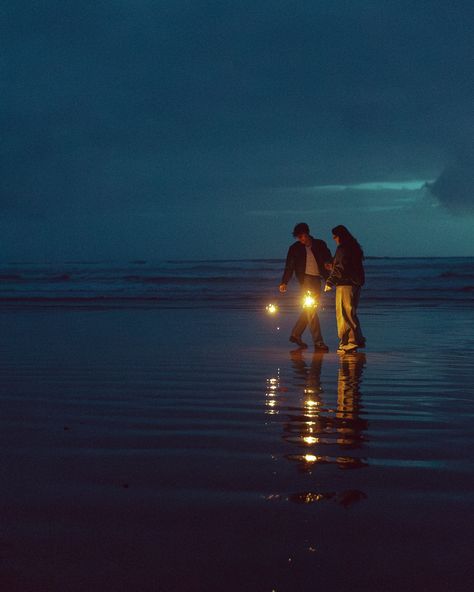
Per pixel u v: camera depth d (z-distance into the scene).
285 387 7.99
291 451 5.05
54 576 2.92
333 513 3.68
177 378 8.69
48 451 5.07
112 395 7.50
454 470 4.53
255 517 3.62
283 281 12.11
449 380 8.50
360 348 12.09
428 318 18.86
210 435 5.58
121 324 17.05
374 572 2.95
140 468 4.59
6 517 3.63
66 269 55.66
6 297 29.30
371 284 35.22
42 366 9.78
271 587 2.82
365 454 4.95
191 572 2.96
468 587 2.81
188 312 21.23
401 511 3.70
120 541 3.30
